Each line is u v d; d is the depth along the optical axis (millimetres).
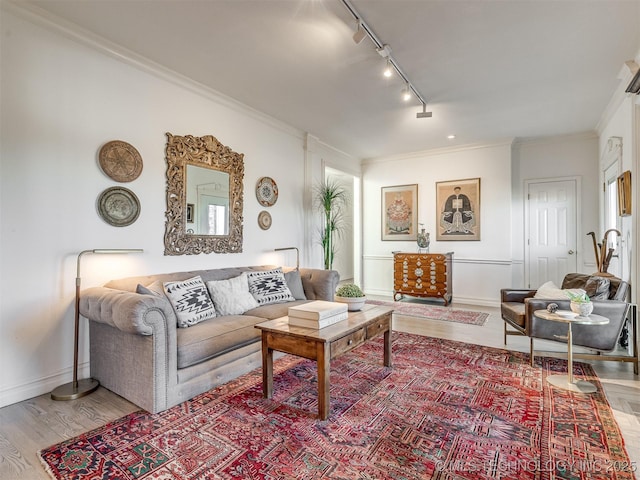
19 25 2275
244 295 3227
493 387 2439
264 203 4324
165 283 2723
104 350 2420
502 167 5422
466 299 5707
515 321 3150
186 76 3264
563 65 3043
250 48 2770
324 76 3254
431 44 2705
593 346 2789
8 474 1555
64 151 2498
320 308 2340
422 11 2299
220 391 2387
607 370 2758
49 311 2418
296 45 2725
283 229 4648
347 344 2230
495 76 3250
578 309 2564
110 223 2758
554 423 1958
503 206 5418
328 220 5207
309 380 2580
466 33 2561
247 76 3252
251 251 4133
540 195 5492
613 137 3836
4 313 2221
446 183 5887
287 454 1680
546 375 2656
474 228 5648
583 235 5184
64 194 2498
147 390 2100
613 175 4121
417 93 3631
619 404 2188
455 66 3057
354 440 1796
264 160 4336
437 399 2258
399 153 6227
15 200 2264
